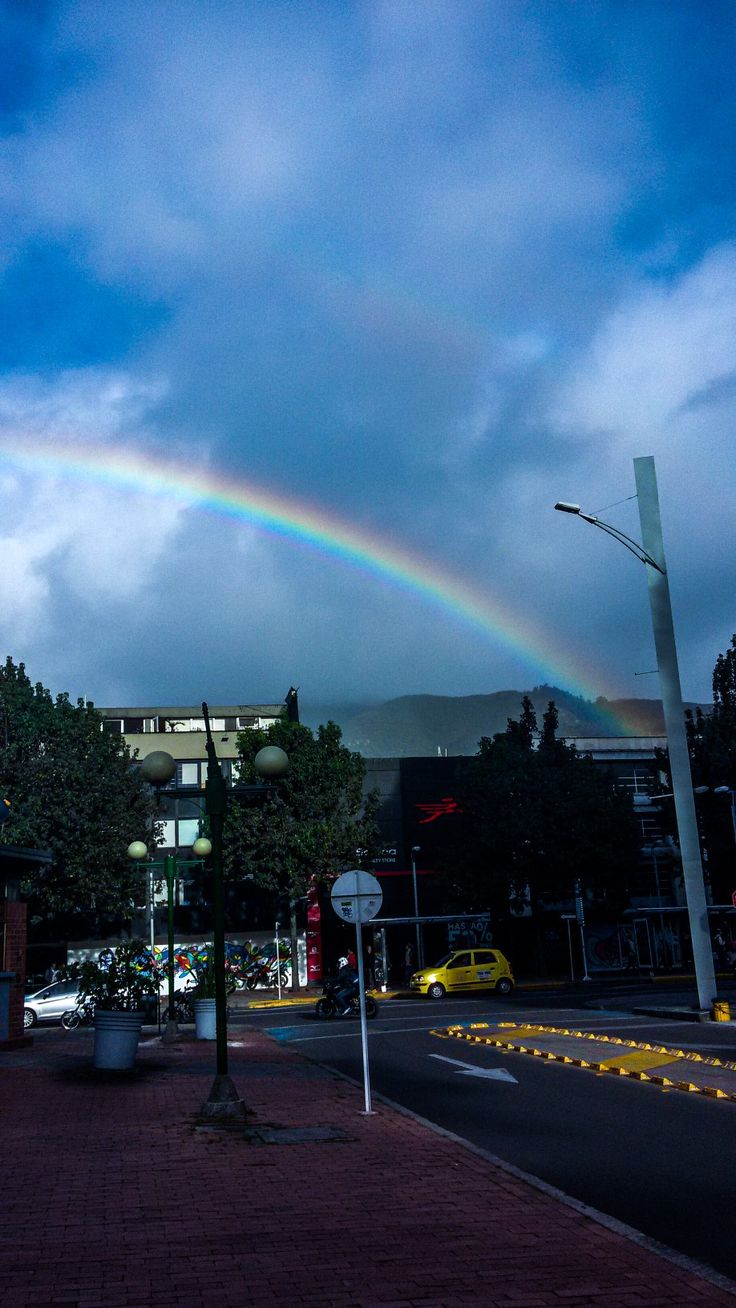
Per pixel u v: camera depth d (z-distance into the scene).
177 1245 6.93
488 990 41.53
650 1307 5.58
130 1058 17.97
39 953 51.47
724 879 48.56
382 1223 7.46
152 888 53.31
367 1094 12.62
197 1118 12.54
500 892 51.69
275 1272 6.29
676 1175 9.12
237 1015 34.81
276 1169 9.40
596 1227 7.29
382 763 58.78
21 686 43.56
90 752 45.19
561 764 52.97
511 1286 5.98
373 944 54.97
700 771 48.00
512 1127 11.79
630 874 51.84
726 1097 13.35
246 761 48.25
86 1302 5.71
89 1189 8.67
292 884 47.06
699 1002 24.64
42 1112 13.26
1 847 21.33
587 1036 21.20
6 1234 7.24
